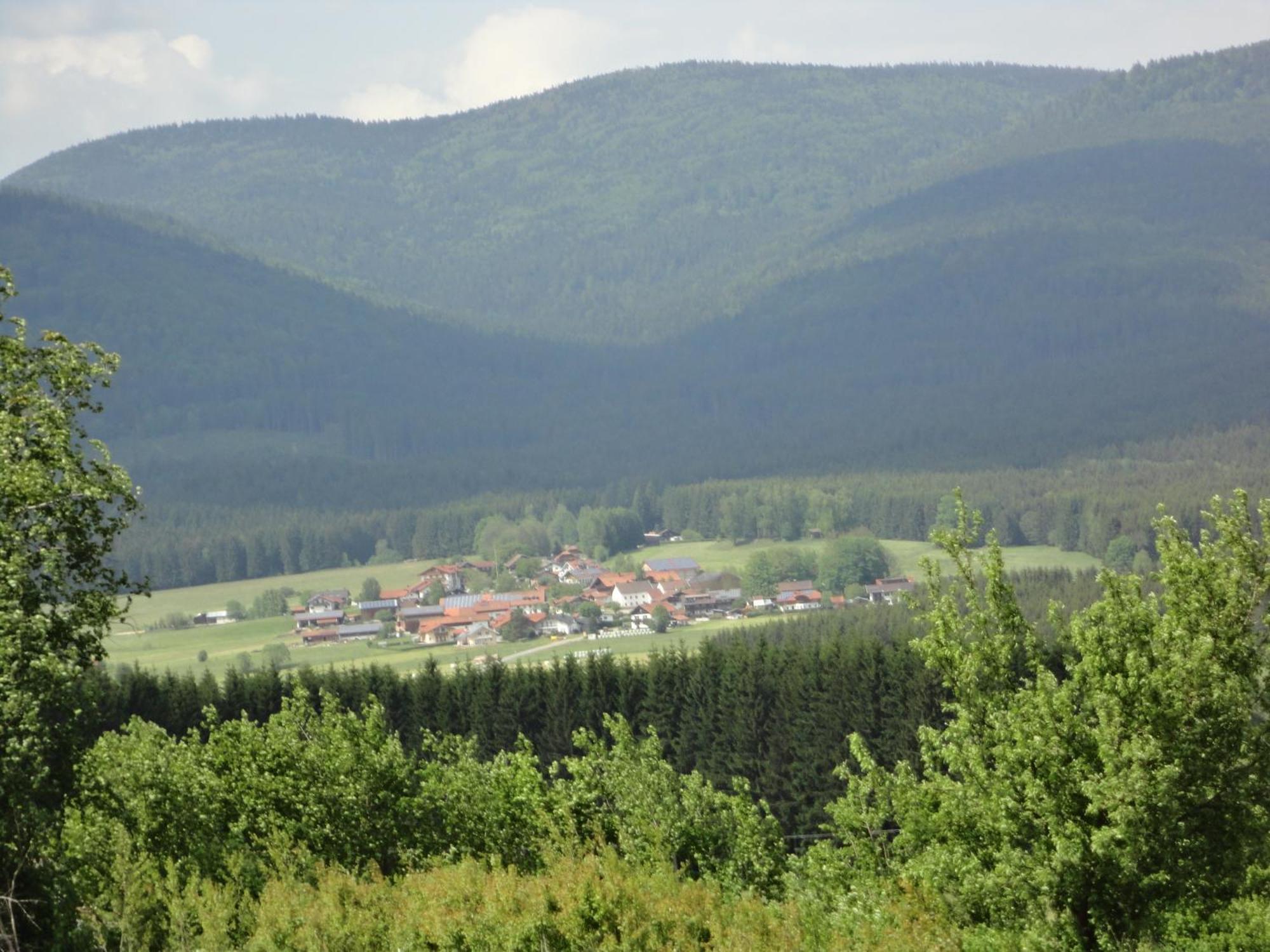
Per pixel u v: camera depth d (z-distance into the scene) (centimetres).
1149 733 5644
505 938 6172
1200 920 7200
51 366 6650
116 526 6588
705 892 6819
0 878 5894
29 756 5841
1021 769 5916
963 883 6141
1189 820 5731
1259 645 5828
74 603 6325
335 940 6375
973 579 6438
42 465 6228
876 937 6375
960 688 6322
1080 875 5722
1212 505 6025
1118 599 6088
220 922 6450
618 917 6325
